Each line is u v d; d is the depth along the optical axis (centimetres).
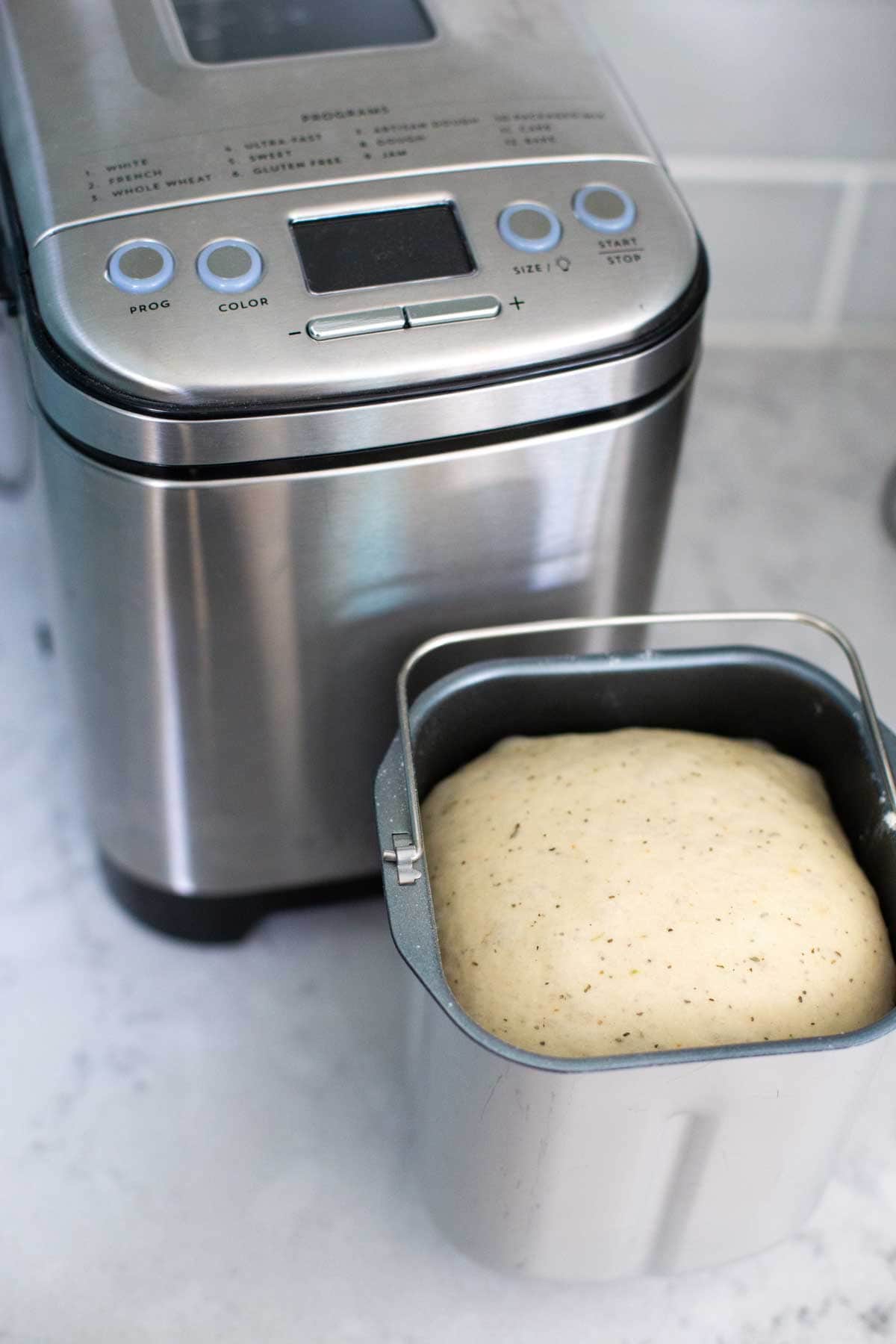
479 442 51
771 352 98
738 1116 44
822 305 96
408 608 56
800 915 48
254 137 53
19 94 55
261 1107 63
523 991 46
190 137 53
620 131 56
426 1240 58
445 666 59
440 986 43
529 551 56
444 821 52
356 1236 58
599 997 46
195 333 48
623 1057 41
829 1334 56
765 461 91
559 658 54
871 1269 57
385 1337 55
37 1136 61
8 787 75
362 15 61
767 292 95
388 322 49
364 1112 63
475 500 53
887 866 51
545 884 48
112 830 65
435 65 57
